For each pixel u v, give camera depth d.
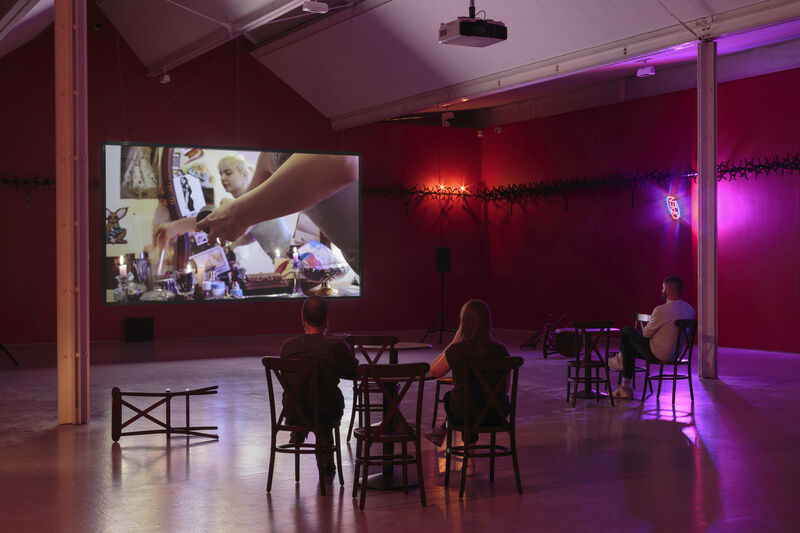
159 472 5.52
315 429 4.98
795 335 11.84
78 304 7.22
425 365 4.82
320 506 4.71
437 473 5.49
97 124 14.48
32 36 13.86
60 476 5.41
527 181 16.23
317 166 15.67
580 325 8.00
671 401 8.12
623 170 14.25
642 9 9.79
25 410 7.91
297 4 10.39
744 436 6.48
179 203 14.76
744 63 12.33
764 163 12.14
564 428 6.88
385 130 16.70
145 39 13.98
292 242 15.49
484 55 12.13
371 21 12.93
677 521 4.36
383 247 16.70
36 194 14.12
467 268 17.34
